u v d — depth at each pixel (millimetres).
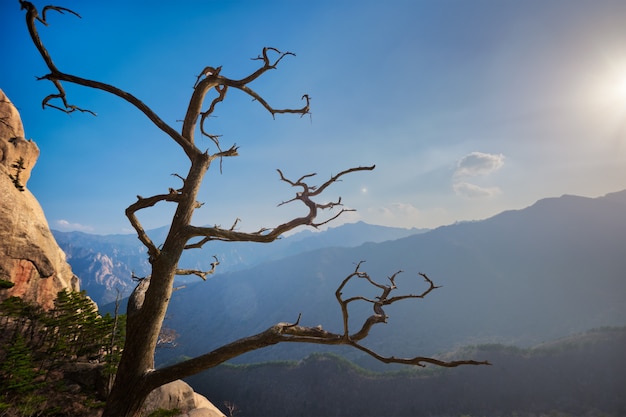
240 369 178625
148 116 4312
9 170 51219
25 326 36125
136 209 4023
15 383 21219
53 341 33125
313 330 3406
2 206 44562
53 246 51656
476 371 158750
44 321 33188
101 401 23234
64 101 4324
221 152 4734
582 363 153250
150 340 3590
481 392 149125
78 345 31734
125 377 3420
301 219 4047
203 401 26500
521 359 161750
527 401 143500
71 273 56688
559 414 133875
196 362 3258
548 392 145500
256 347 3201
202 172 4383
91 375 25484
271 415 152750
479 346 177750
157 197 4125
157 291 3705
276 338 3203
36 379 24484
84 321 32938
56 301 35844
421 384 156625
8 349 24969
